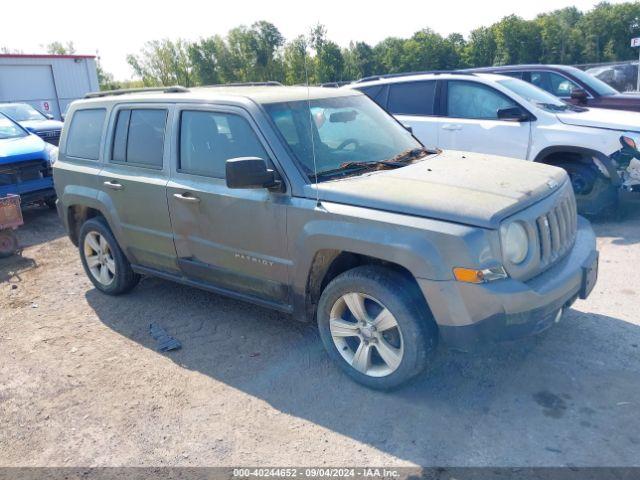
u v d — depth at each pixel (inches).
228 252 168.9
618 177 270.4
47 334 193.9
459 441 125.0
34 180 340.8
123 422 141.3
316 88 193.5
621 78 754.8
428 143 320.2
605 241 252.2
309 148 159.5
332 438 129.5
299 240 148.1
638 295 191.3
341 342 151.9
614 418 129.0
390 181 147.4
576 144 275.9
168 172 181.8
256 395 148.6
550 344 161.8
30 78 1070.4
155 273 200.4
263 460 124.2
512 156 295.4
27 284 247.0
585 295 145.3
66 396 154.6
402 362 137.1
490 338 127.7
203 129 173.5
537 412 132.8
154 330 189.6
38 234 334.3
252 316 196.4
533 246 133.7
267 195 154.5
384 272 138.6
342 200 141.9
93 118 213.8
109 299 221.9
